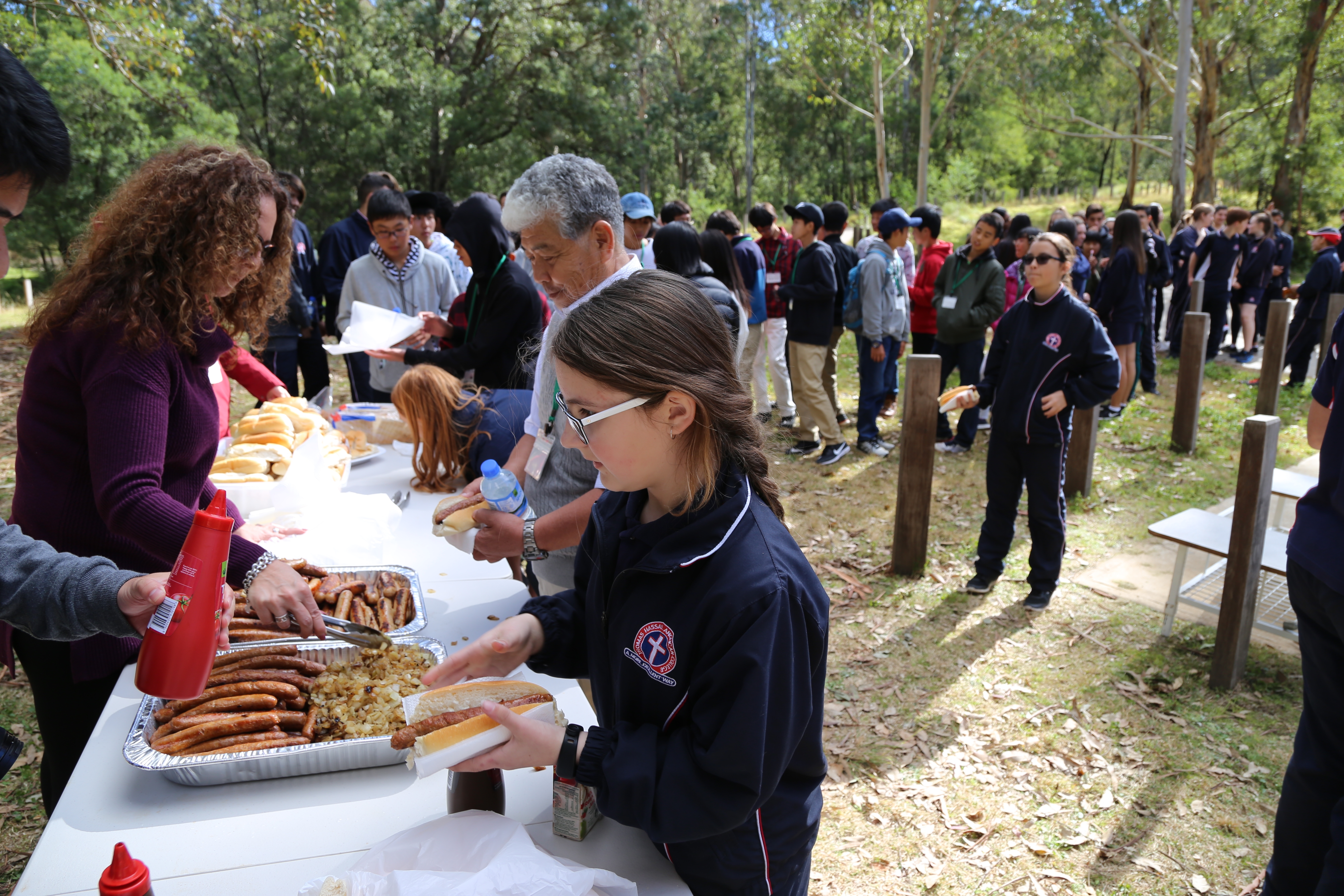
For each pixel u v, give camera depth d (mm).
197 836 1318
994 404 4160
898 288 6418
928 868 2592
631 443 1076
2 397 7789
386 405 3938
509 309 3531
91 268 1648
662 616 1116
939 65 30109
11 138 1092
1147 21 24469
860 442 6711
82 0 9219
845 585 4496
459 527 2059
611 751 1136
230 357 3164
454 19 22406
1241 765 3014
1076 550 4934
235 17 15078
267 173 1808
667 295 1085
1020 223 8406
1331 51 22047
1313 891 2055
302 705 1576
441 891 1084
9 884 2412
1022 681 3580
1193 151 25891
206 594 1217
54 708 1806
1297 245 22781
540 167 2070
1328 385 2285
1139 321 7504
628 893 1149
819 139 48781
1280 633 3697
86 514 1712
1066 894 2479
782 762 1071
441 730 1207
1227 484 6012
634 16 23688
